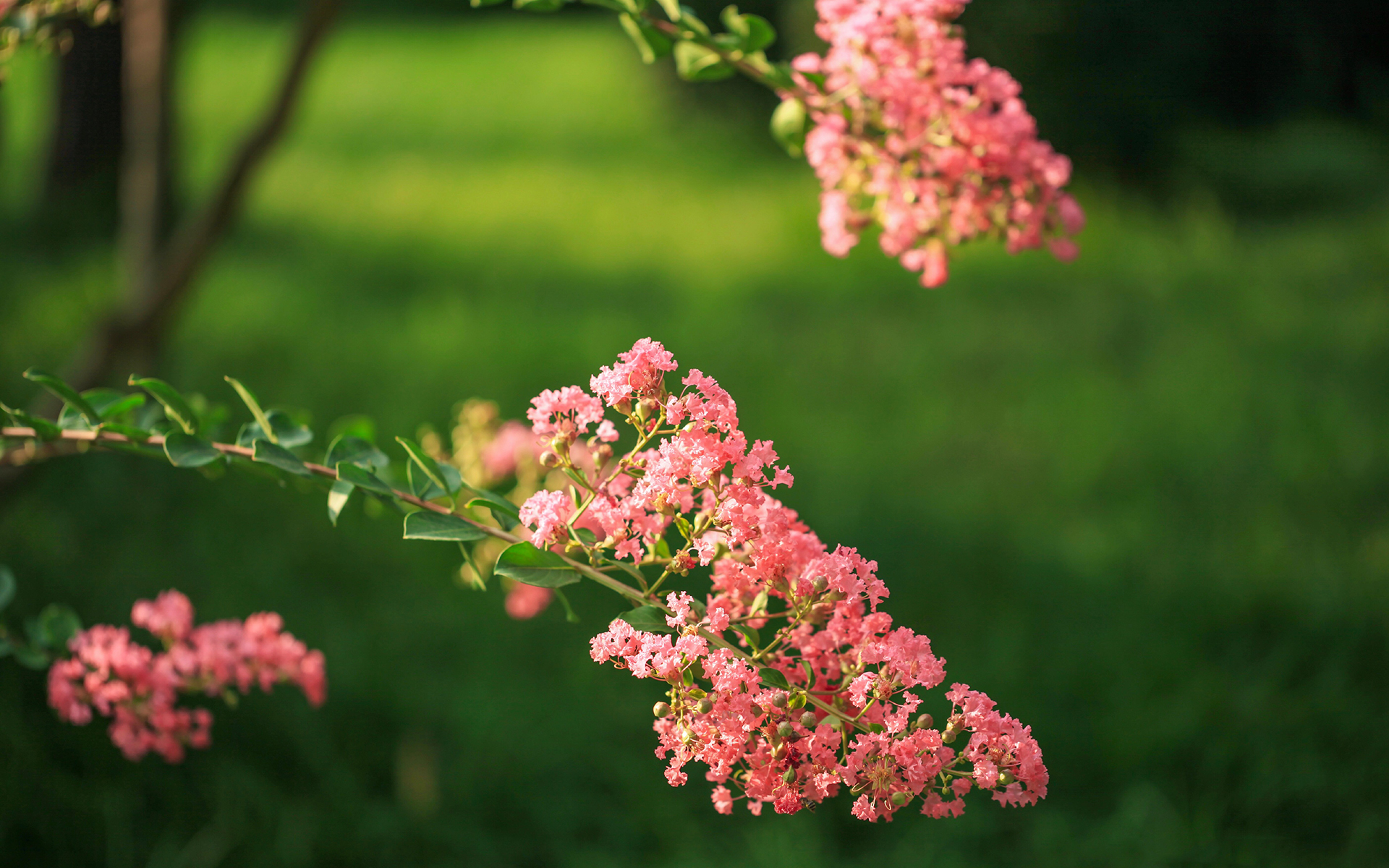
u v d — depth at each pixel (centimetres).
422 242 748
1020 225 138
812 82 133
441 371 513
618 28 1661
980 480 454
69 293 540
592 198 890
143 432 114
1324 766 287
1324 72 952
